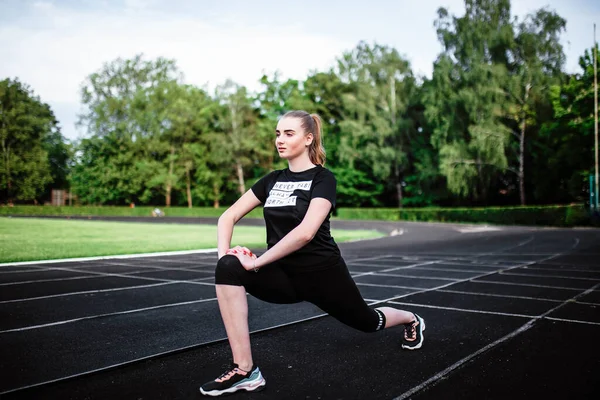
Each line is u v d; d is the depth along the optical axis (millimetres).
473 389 2646
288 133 2732
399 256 11273
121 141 58031
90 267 8773
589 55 34344
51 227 24562
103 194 60469
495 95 36625
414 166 48344
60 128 71812
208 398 2531
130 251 11688
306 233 2467
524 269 8594
